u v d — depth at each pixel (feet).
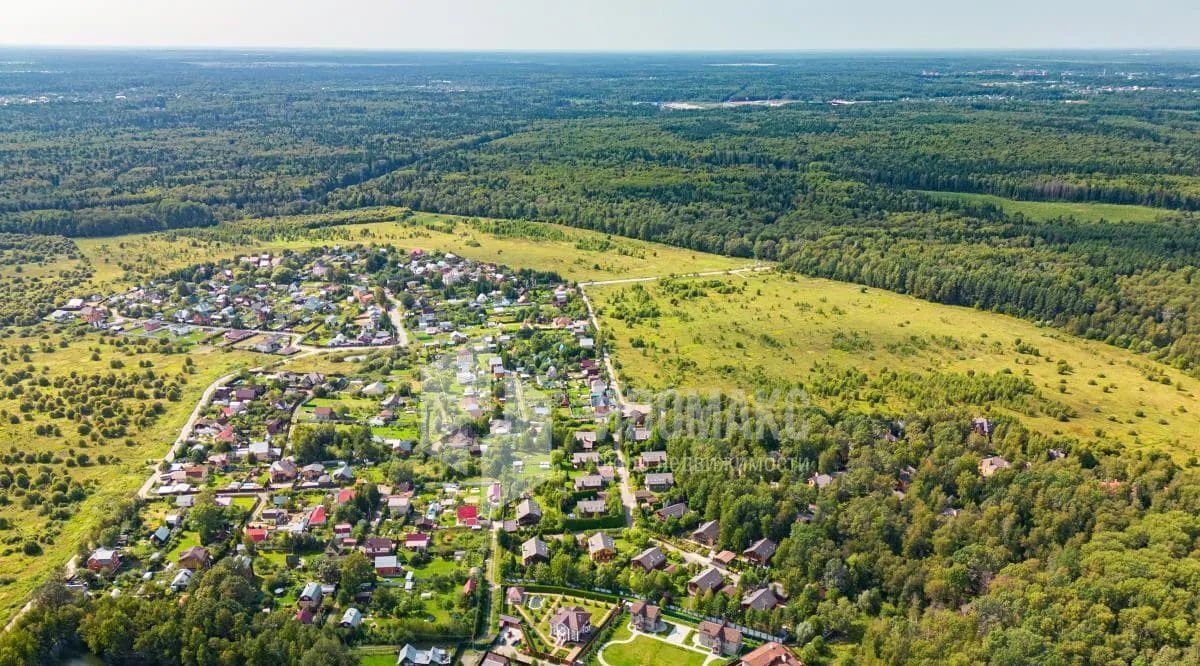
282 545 597.93
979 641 497.46
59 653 493.77
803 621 540.52
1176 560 538.47
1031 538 589.73
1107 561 544.21
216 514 614.75
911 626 513.86
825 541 593.01
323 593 556.92
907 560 577.84
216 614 507.71
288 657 487.20
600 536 615.57
